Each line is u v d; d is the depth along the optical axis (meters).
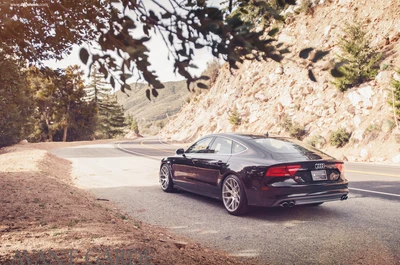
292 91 27.05
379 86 19.84
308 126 23.03
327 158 5.84
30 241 3.75
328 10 28.62
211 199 7.48
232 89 38.06
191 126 46.06
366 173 11.52
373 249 4.13
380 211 6.11
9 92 7.24
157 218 5.81
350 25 23.25
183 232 4.98
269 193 5.39
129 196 7.83
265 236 4.74
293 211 6.21
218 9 1.65
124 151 26.34
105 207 6.43
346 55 21.45
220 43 1.62
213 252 4.06
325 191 5.58
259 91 32.09
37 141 54.91
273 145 6.12
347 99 21.64
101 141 53.91
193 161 7.27
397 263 3.69
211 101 44.75
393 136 17.00
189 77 1.64
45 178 8.77
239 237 4.70
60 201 6.04
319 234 4.79
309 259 3.84
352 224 5.28
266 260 3.82
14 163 12.91
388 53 20.97
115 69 1.56
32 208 5.31
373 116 19.08
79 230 4.27
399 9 22.22
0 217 4.67
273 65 32.66
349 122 20.31
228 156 6.38
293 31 30.58
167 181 8.30
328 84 24.14
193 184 7.25
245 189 5.70
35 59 3.55
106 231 4.31
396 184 9.09
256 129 28.48
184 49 1.66
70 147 34.16
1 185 7.23
